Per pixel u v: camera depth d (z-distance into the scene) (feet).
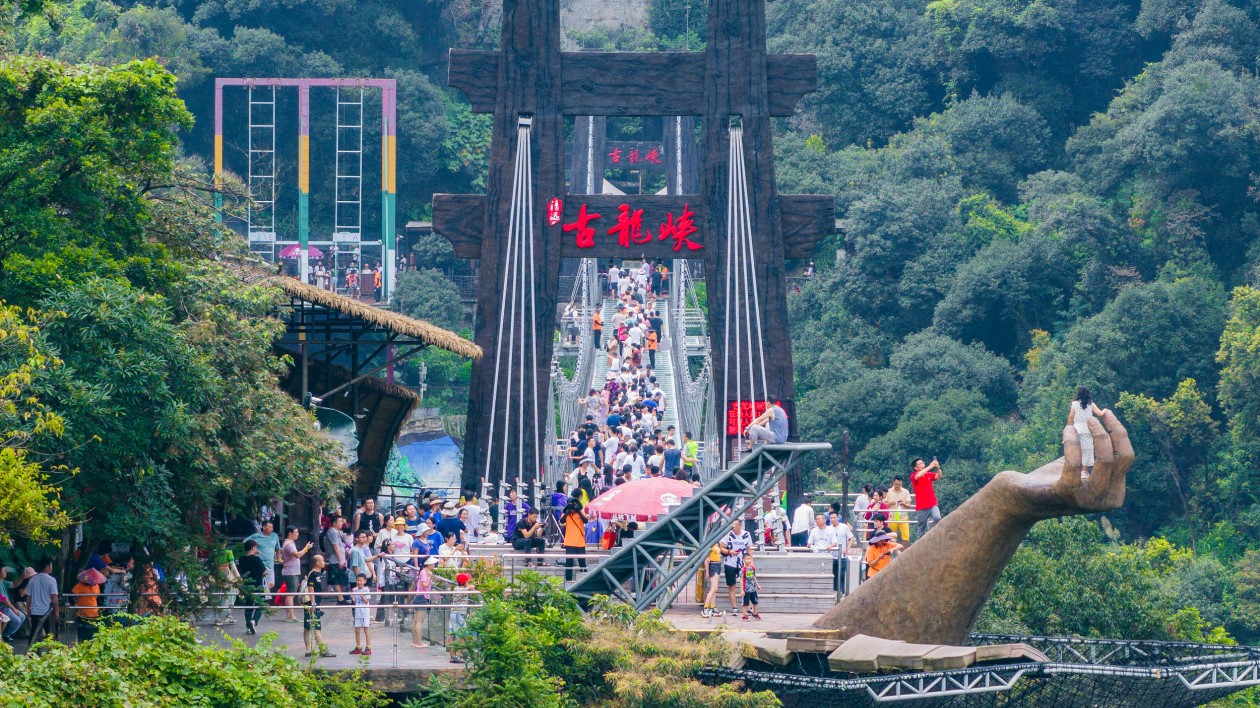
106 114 207.51
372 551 243.19
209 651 159.33
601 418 409.90
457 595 211.41
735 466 226.38
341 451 230.68
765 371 335.06
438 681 189.98
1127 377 629.10
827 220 341.41
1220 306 647.56
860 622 199.62
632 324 502.38
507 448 333.21
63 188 204.23
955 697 186.50
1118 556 296.10
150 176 219.41
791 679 186.39
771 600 251.60
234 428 210.18
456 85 343.67
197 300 217.36
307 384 291.58
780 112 342.23
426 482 532.32
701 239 341.21
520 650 183.42
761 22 342.23
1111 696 187.21
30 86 204.44
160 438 193.06
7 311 175.22
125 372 183.62
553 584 203.10
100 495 194.70
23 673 140.56
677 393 457.68
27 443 177.37
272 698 158.40
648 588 232.32
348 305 270.46
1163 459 603.67
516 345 337.72
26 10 236.22
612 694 192.75
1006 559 194.49
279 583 240.73
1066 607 272.92
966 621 196.03
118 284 190.39
